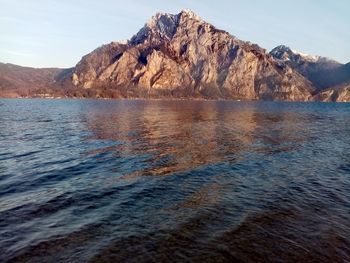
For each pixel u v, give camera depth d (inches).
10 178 1027.3
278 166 1250.6
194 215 735.7
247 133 2282.2
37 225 672.4
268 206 799.7
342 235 646.5
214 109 6540.4
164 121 3262.8
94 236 626.5
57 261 537.0
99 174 1093.8
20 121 3139.8
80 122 3063.5
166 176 1079.6
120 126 2699.3
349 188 967.0
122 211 756.6
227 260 548.1
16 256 550.9
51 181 1001.5
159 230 655.8
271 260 551.8
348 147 1738.4
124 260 542.3
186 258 551.5
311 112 5910.4
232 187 960.3
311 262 548.7
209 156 1427.2
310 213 758.5
